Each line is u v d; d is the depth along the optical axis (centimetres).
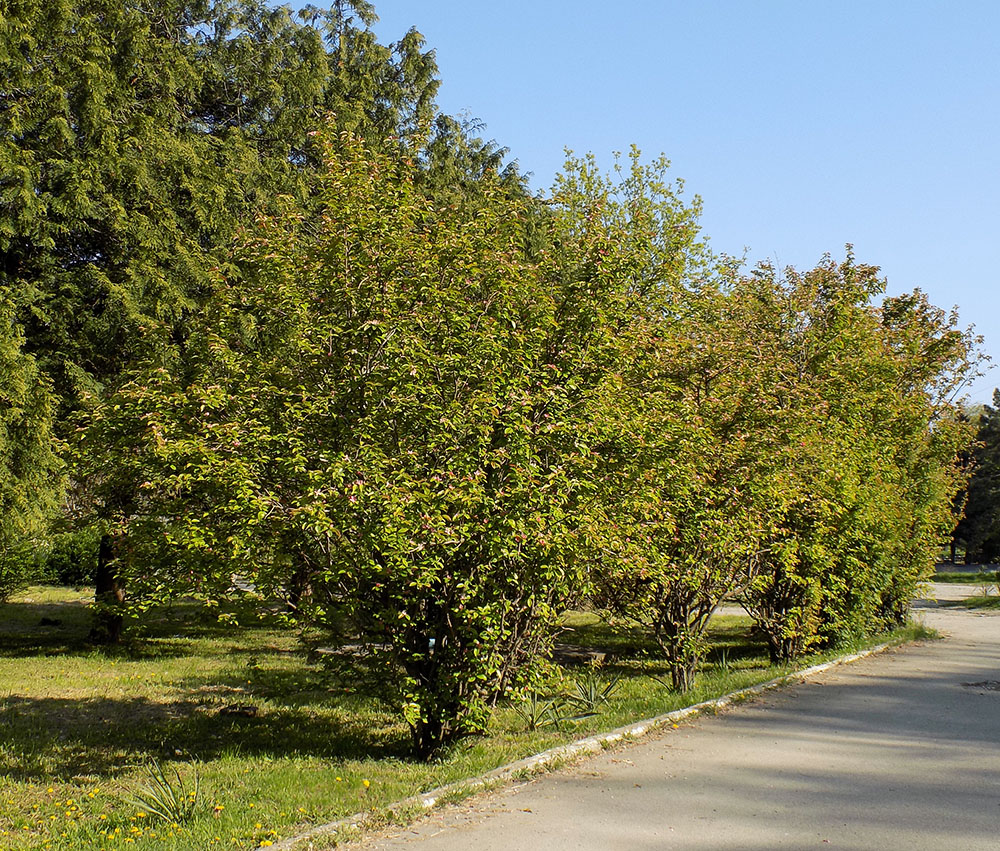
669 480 833
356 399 648
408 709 625
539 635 729
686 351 991
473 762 642
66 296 1205
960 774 626
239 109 1633
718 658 1345
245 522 611
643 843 474
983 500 4772
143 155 1275
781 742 731
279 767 659
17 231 1136
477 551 637
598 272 754
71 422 852
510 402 651
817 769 640
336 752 719
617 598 957
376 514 587
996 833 491
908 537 1661
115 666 1179
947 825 505
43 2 1219
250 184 1438
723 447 939
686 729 785
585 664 1233
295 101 1631
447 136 2027
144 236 1230
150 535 654
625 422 724
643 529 770
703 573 959
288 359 691
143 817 527
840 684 1060
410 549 590
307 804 542
